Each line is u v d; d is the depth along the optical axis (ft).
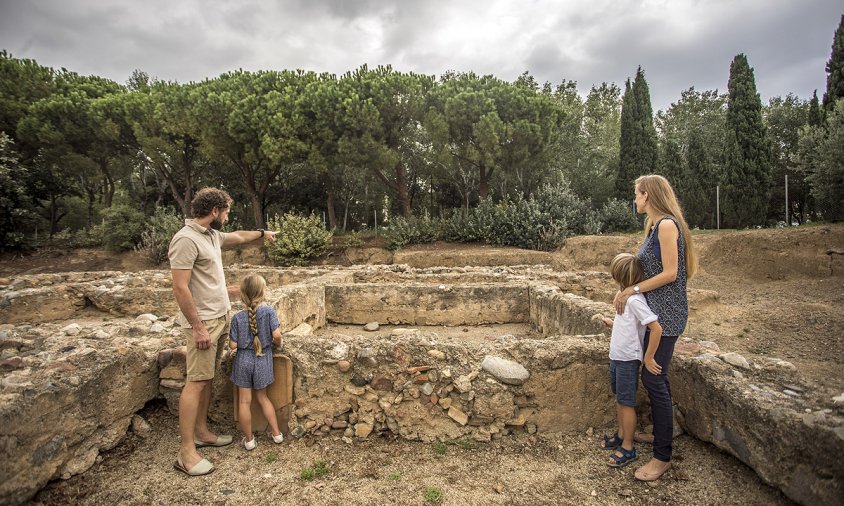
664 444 8.94
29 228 65.98
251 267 36.68
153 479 9.49
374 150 54.39
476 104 55.98
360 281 30.91
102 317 25.85
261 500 8.75
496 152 56.08
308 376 11.22
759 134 55.16
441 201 85.81
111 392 10.37
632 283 9.43
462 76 61.77
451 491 8.97
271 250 53.93
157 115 56.13
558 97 81.30
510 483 9.23
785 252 29.63
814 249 28.81
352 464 10.04
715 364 10.01
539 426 11.10
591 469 9.59
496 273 30.09
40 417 8.63
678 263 8.83
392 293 25.17
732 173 56.08
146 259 55.93
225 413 11.57
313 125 55.16
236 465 10.00
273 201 80.59
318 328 24.38
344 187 78.54
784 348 14.78
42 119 59.21
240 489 9.12
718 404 9.20
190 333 9.86
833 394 8.65
